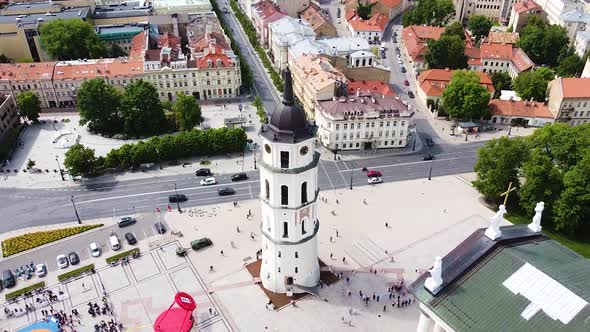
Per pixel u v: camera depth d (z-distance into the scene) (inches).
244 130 7381.9
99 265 4874.5
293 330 4111.7
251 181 6220.5
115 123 7524.6
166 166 6555.1
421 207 5733.3
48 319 4163.4
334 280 4594.0
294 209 3870.6
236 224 5433.1
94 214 5644.7
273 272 4323.3
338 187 6117.1
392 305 4335.6
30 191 6077.8
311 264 4311.0
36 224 5502.0
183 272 4768.7
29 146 7066.9
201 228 5374.0
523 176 5728.3
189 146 6594.5
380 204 5787.4
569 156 5644.7
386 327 4131.4
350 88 7834.6
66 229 5364.2
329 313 4259.4
